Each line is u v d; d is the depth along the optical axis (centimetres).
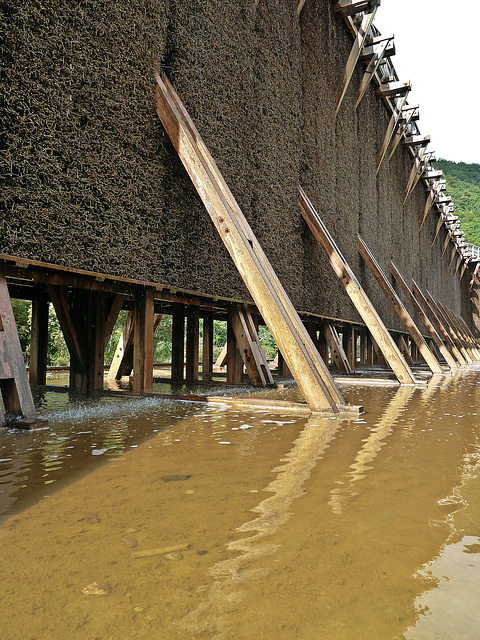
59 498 205
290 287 931
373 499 204
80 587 128
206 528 171
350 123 1365
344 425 411
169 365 1689
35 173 427
